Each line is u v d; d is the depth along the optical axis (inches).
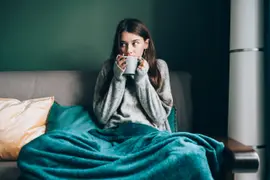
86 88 60.6
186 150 36.6
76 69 71.0
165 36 69.9
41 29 70.6
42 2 70.3
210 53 69.6
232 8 54.2
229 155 38.4
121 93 51.6
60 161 39.1
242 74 52.1
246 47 51.6
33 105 55.6
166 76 55.5
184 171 35.8
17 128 51.8
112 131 48.6
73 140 41.9
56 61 70.7
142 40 51.9
